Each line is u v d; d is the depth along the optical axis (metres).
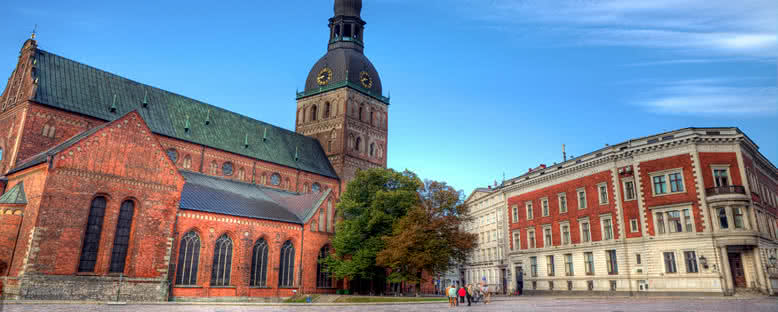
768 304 33.16
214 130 70.50
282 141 81.19
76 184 41.97
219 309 34.91
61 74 56.16
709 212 47.69
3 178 46.56
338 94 89.38
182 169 64.12
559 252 61.00
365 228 60.19
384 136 95.62
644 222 51.59
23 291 37.91
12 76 56.31
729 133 49.53
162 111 65.19
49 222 40.03
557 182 62.91
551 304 37.66
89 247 42.34
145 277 44.94
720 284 45.53
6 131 53.22
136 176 45.88
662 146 51.19
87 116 55.56
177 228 49.00
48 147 51.97
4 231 40.69
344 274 58.47
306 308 38.22
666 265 49.41
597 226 56.25
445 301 49.00
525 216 68.19
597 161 56.91
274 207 62.62
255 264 55.28
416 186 64.25
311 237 61.22
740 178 48.16
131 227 45.22
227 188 63.28
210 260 51.06
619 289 52.59
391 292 69.19
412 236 53.03
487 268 84.81
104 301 41.47
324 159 86.62
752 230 46.34
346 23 94.50
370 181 65.44
